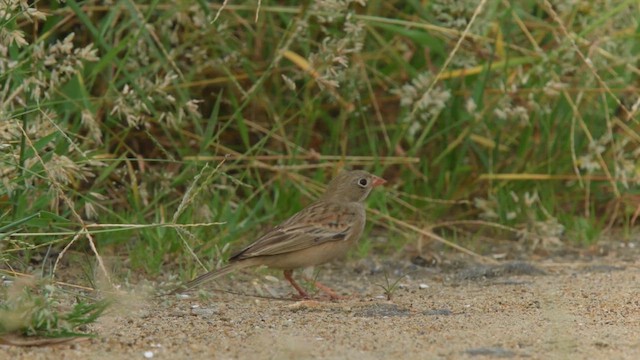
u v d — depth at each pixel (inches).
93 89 514.3
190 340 331.0
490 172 536.1
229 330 348.2
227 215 476.4
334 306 400.5
